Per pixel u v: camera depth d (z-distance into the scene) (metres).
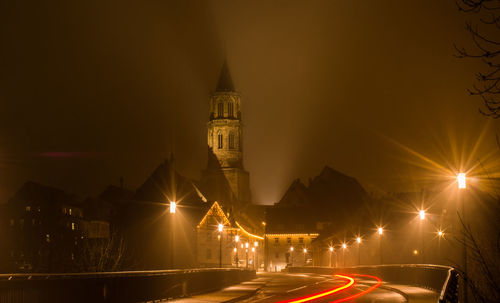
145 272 26.75
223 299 30.16
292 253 112.62
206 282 36.75
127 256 66.50
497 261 16.09
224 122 162.50
